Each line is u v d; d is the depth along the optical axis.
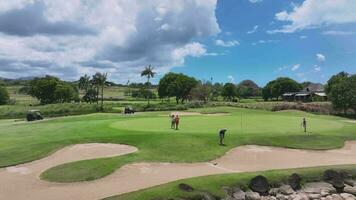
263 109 97.75
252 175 25.61
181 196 21.88
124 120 60.31
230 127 48.44
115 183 25.41
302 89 191.62
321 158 33.56
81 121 60.91
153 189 22.38
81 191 23.77
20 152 32.44
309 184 25.94
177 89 156.12
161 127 48.12
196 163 30.91
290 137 39.59
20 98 188.25
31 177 26.88
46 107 108.69
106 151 33.62
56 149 33.81
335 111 97.62
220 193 23.22
